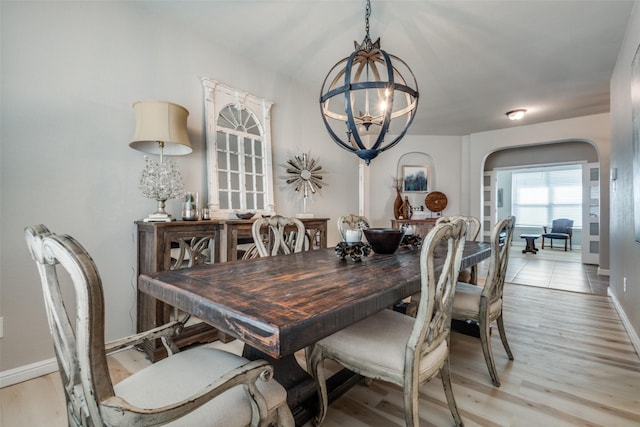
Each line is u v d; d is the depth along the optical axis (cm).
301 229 238
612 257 353
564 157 630
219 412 90
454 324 261
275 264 167
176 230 217
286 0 230
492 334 255
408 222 566
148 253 215
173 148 244
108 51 220
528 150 669
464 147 611
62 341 87
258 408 91
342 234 274
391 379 123
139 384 98
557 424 148
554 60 316
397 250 213
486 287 187
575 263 607
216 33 273
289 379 154
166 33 251
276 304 97
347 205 446
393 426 148
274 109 343
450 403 145
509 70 338
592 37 275
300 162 369
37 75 191
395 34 272
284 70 340
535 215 918
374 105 429
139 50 236
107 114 219
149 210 240
